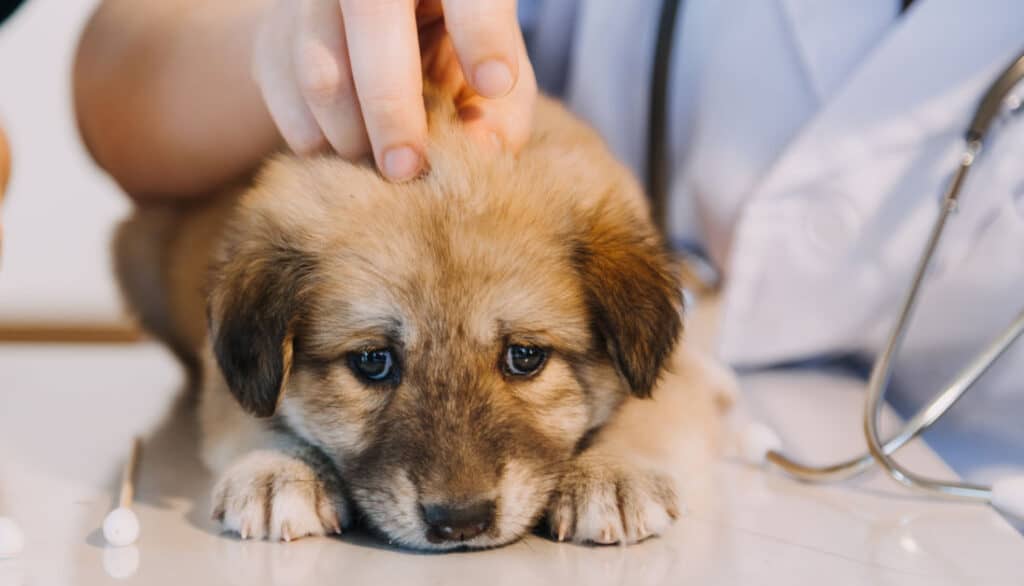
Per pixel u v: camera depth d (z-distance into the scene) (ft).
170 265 2.51
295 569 1.60
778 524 1.76
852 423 2.16
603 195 1.96
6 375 2.51
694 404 2.08
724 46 2.48
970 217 2.31
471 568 1.62
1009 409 2.40
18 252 3.81
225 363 1.86
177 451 2.01
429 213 1.82
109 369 2.59
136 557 1.62
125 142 2.34
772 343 2.44
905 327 1.86
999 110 1.95
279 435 1.92
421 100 1.78
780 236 2.37
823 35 2.41
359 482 1.78
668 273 1.94
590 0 2.62
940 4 2.31
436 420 1.76
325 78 1.75
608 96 2.62
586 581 1.58
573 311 1.86
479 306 1.79
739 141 2.48
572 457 1.85
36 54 3.75
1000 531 1.73
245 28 2.17
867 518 1.77
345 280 1.82
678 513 1.76
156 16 2.31
